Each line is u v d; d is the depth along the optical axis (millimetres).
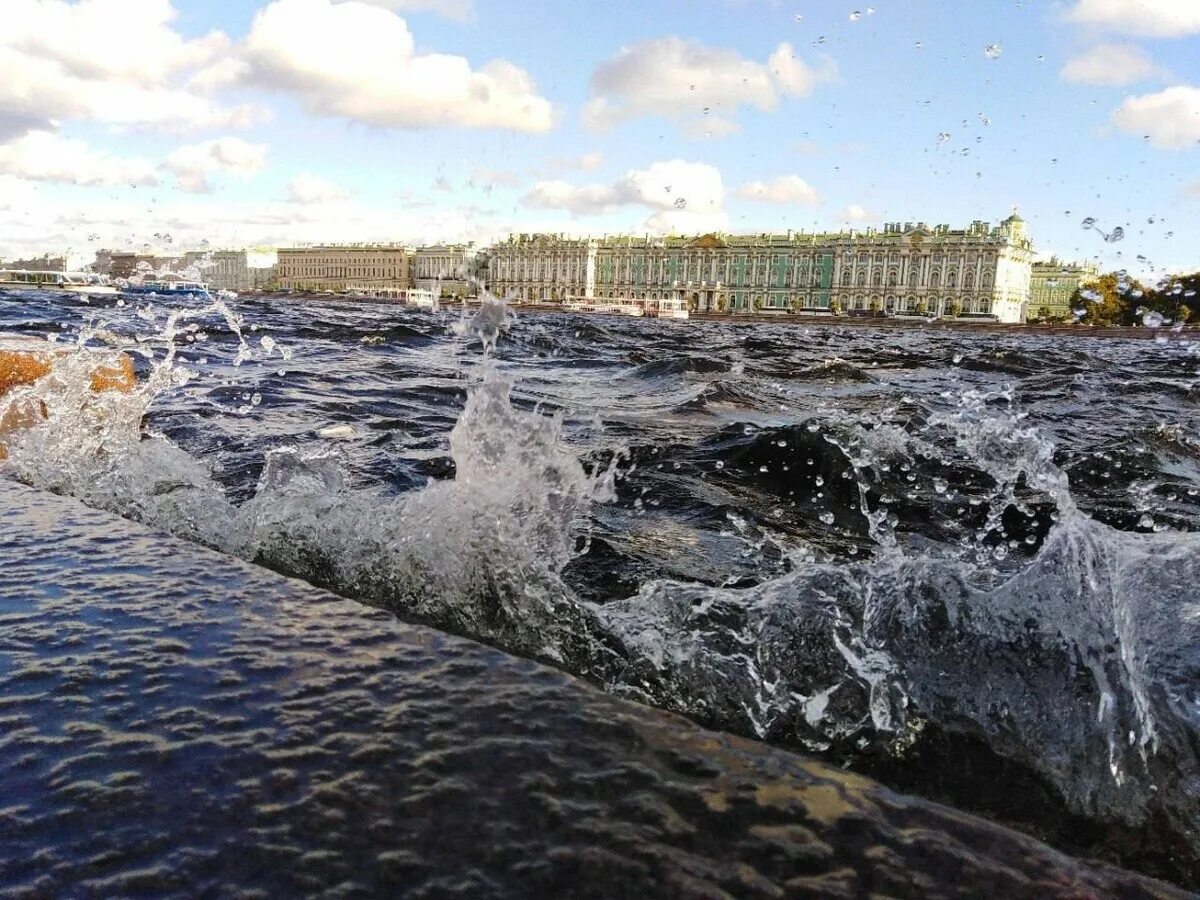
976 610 1361
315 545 1677
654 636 1374
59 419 2842
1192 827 1012
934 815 579
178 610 902
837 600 1434
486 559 1549
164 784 583
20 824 539
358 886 490
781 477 3053
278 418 4016
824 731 1166
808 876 505
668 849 527
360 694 722
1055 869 523
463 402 4973
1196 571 1486
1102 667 1250
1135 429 4684
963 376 8656
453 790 583
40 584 969
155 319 11773
